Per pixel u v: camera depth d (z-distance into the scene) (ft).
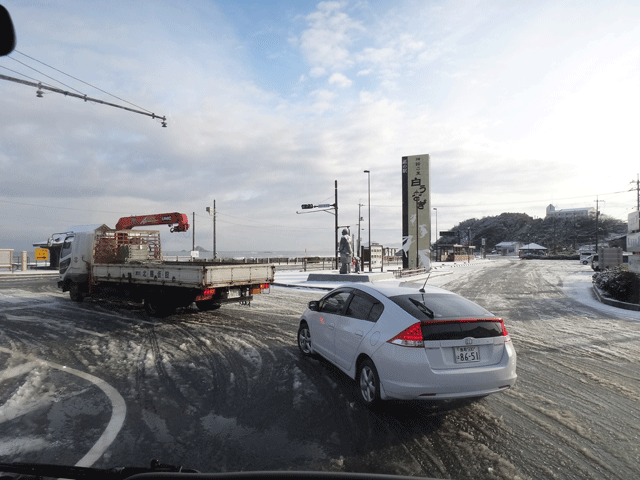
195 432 11.84
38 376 17.24
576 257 254.88
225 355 20.72
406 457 10.45
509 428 12.37
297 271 108.58
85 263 39.96
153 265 32.65
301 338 20.95
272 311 36.52
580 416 13.39
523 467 10.04
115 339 24.49
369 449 10.87
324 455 10.50
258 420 12.74
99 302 40.91
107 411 13.43
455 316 13.03
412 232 92.58
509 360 12.85
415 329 12.41
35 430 11.92
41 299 44.55
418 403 14.34
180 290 30.94
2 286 60.95
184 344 23.20
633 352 22.38
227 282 31.17
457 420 12.94
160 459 10.21
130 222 50.83
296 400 14.48
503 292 55.31
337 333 16.49
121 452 10.55
